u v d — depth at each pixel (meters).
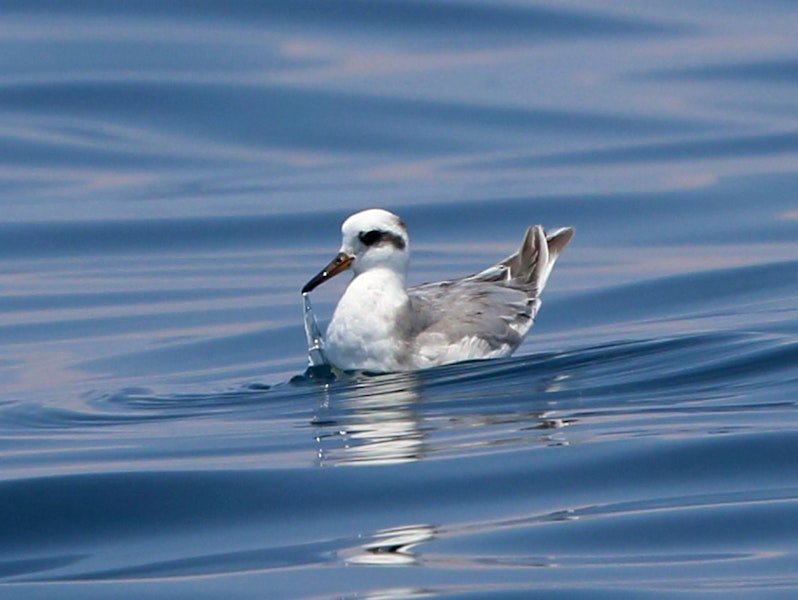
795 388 13.41
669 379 14.01
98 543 10.40
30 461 12.19
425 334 15.12
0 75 29.02
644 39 31.66
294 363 16.22
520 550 9.70
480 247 21.83
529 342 16.91
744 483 10.86
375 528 10.26
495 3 33.03
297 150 26.89
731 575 9.16
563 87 29.16
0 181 25.42
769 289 18.81
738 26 32.31
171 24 31.36
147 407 14.21
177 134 27.50
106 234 22.86
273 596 9.08
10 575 9.84
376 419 13.05
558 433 12.20
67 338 17.78
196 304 19.33
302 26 31.53
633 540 9.86
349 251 15.40
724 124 27.27
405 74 29.56
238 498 10.99
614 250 21.41
